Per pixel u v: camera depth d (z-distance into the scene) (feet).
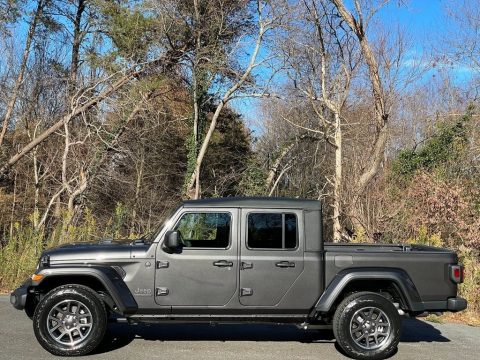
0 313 27.89
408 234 45.52
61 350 20.08
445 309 21.58
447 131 66.85
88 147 74.18
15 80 87.71
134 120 80.79
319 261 21.27
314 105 74.90
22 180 87.15
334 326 21.15
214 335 24.25
